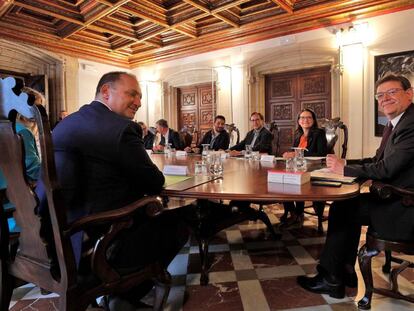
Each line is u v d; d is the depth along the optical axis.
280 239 2.56
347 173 1.53
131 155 1.12
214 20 5.73
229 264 2.08
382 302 1.55
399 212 1.38
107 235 1.03
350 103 5.00
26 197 0.98
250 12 5.35
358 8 4.68
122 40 6.71
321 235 2.65
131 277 1.14
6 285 1.15
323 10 4.96
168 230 1.34
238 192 1.28
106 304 1.50
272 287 1.75
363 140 4.93
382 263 2.03
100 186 1.11
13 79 0.91
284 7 4.86
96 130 1.10
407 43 4.41
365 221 1.55
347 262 1.63
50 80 6.62
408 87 1.65
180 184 1.49
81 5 5.05
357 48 4.85
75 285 0.96
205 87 7.15
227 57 6.38
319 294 1.66
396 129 1.51
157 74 7.61
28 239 1.05
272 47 5.70
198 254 2.28
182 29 5.96
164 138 5.25
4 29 5.53
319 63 5.44
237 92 6.30
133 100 1.39
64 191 1.08
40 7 4.90
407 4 4.36
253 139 3.97
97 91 1.37
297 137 3.44
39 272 1.03
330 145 3.43
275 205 3.76
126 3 4.85
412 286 1.71
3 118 0.95
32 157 1.38
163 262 1.28
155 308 1.27
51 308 1.56
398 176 1.45
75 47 6.68
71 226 0.94
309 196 1.20
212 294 1.68
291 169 1.95
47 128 0.89
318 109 5.71
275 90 6.21
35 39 5.99
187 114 7.52
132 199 1.22
